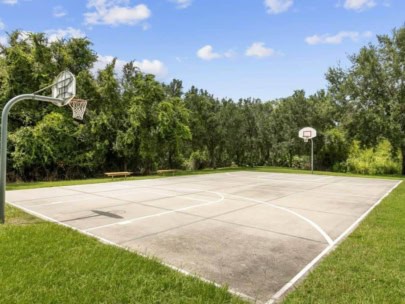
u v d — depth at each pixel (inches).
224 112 964.6
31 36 709.9
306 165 1087.6
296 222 265.6
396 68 919.0
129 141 723.4
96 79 792.9
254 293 133.0
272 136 1071.0
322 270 154.8
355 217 287.0
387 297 125.9
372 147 993.5
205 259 174.2
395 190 485.1
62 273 147.1
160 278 144.1
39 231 218.2
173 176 716.0
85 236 211.0
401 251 181.5
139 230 235.0
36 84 693.9
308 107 1030.4
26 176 684.1
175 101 844.0
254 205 345.4
